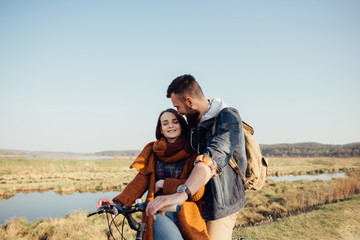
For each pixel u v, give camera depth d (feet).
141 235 6.03
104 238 26.43
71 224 31.78
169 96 7.57
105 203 6.97
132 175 105.60
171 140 8.27
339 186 51.80
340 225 24.18
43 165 136.15
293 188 61.21
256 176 7.22
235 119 6.38
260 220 36.94
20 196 62.54
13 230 31.37
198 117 7.38
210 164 5.50
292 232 22.27
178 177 7.80
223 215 6.75
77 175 102.94
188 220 6.92
